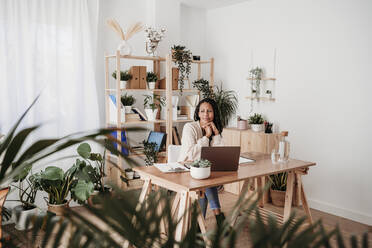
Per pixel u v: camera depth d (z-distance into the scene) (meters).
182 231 2.20
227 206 4.18
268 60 4.68
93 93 4.14
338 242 0.57
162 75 4.92
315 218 3.86
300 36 4.27
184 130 3.24
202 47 5.68
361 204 3.77
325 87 4.04
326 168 4.07
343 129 3.89
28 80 3.67
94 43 4.18
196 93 5.43
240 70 5.11
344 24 3.83
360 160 3.76
